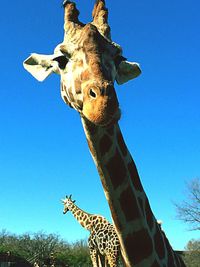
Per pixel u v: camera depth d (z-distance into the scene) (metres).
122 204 3.70
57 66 4.01
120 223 3.70
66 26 3.94
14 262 31.58
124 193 3.71
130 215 3.71
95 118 3.19
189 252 30.41
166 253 3.99
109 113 3.16
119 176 3.71
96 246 12.62
